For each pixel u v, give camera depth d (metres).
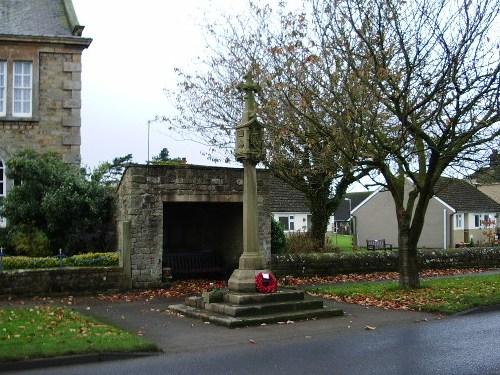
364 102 13.44
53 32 21.78
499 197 57.62
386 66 12.98
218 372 7.59
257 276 12.12
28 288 14.73
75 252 17.97
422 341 9.43
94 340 8.92
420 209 14.98
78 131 21.55
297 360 8.21
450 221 43.31
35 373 7.55
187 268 19.12
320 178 20.84
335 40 13.82
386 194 47.97
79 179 18.44
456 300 13.39
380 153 13.54
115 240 17.97
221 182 17.78
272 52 16.39
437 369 7.57
